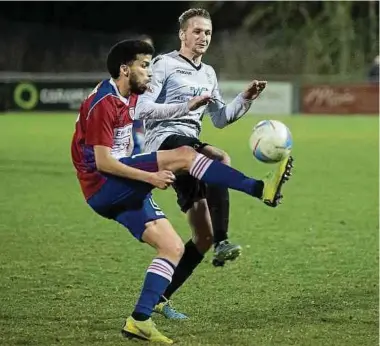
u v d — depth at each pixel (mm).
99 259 21297
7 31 92625
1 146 52125
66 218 27641
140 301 13773
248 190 13945
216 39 95312
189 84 16469
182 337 14164
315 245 23516
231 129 67938
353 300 17047
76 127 14141
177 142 16109
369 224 27250
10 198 31906
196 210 16016
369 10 93562
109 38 94188
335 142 56938
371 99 81000
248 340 13930
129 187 13719
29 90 83375
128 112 14062
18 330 14516
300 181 38031
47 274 19469
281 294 17609
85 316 15602
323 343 13773
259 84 16328
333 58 93062
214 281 18875
